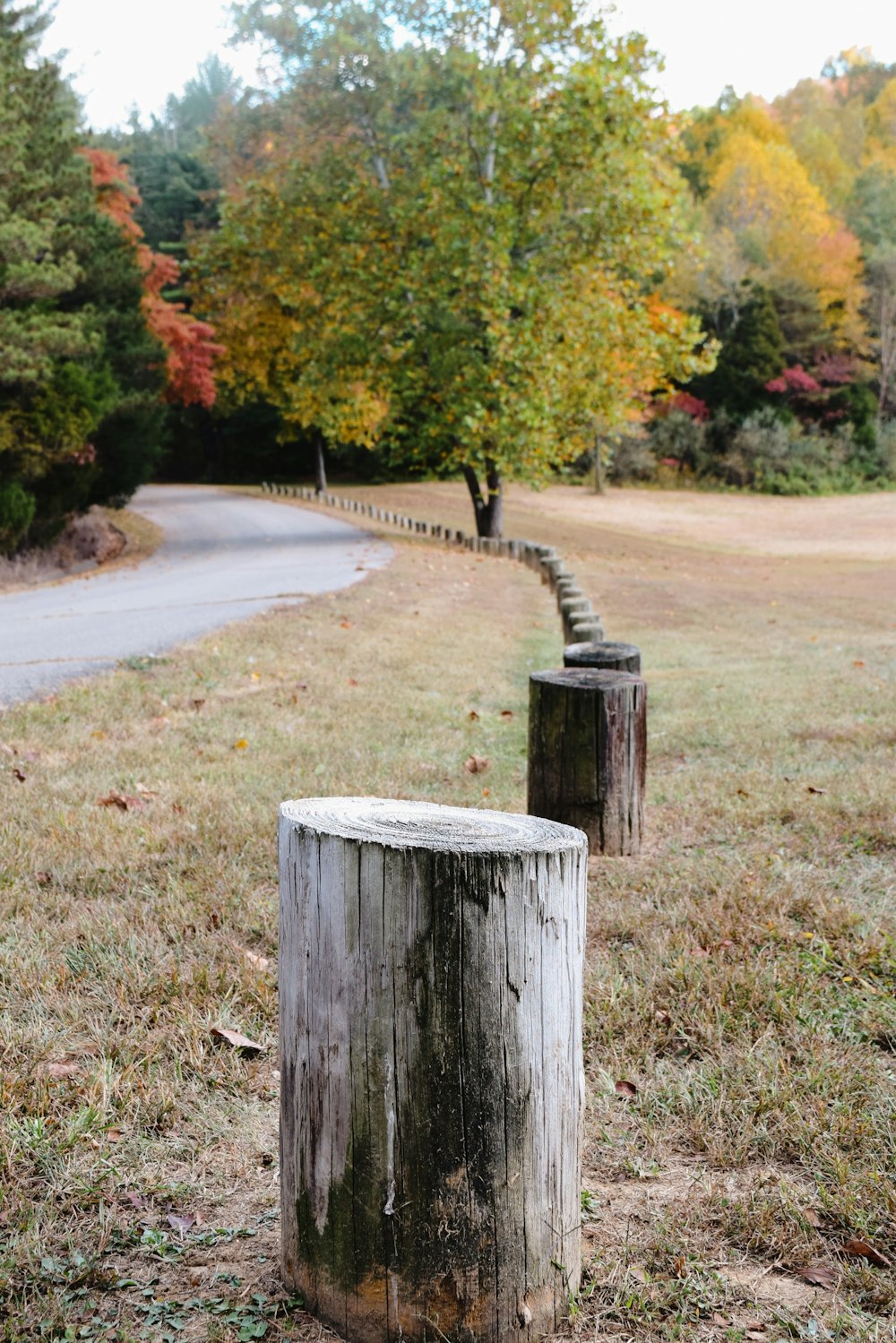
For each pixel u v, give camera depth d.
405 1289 2.11
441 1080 2.07
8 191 22.97
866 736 7.89
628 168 26.30
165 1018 3.46
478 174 27.83
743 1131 2.88
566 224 27.97
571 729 5.39
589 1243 2.49
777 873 4.89
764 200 69.88
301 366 39.22
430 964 2.05
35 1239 2.39
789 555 38.75
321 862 2.12
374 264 28.64
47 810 5.52
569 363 27.53
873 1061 3.24
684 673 12.42
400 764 6.91
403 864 2.04
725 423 64.62
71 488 28.61
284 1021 2.26
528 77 26.69
